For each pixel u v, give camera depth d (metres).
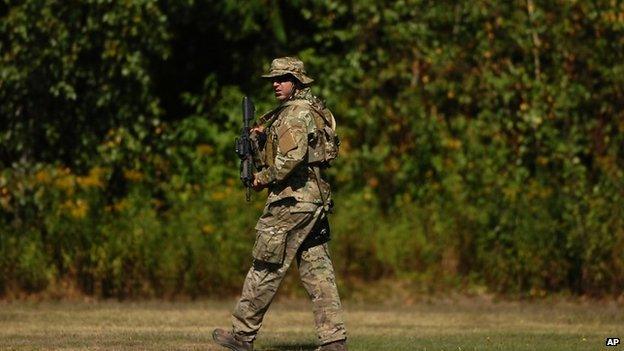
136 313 45.97
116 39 54.94
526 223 53.84
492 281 54.16
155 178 57.19
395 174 58.69
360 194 57.75
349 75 59.56
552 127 58.16
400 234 55.59
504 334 40.06
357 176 58.56
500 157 57.84
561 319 46.25
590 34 58.44
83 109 56.34
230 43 63.09
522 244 53.53
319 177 30.22
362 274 54.97
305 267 30.41
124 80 56.28
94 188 53.12
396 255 55.25
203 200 54.00
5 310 46.47
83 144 56.16
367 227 55.59
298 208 29.80
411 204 57.31
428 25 59.75
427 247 55.25
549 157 57.84
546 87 58.25
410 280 54.88
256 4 59.75
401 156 59.03
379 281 55.00
